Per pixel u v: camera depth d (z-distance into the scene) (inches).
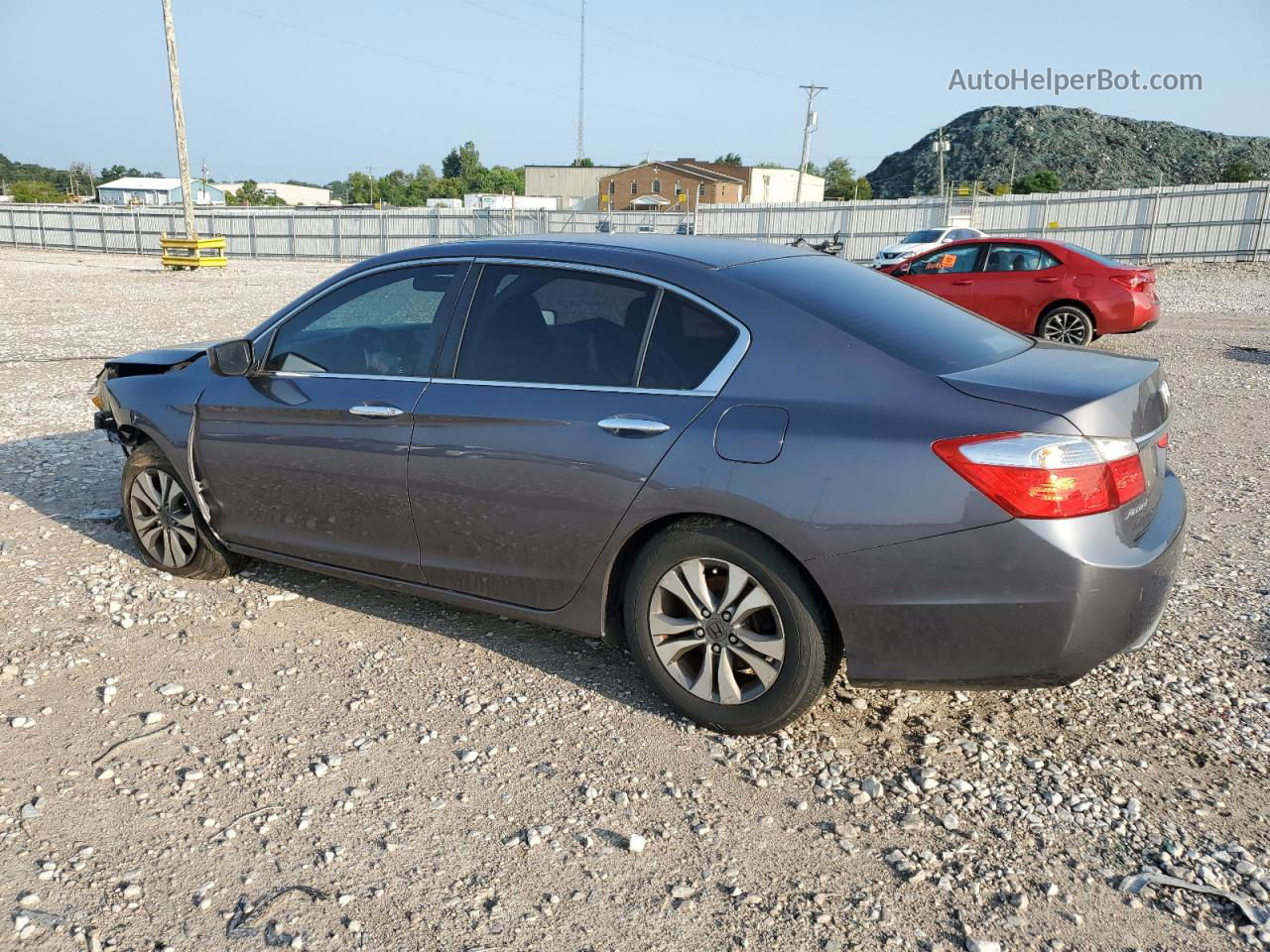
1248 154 6855.3
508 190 4886.8
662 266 127.8
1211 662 144.1
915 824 107.0
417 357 143.2
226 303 767.1
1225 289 858.1
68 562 184.7
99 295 847.1
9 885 96.3
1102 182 6609.3
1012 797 112.0
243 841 103.7
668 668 126.1
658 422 119.1
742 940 90.2
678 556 121.1
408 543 143.9
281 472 154.3
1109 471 103.7
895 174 7450.8
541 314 134.0
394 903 94.7
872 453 107.2
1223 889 96.7
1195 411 335.6
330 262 1662.2
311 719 128.9
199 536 170.6
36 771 116.0
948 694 135.6
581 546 127.0
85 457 265.7
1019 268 493.7
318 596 169.5
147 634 153.9
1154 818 108.1
